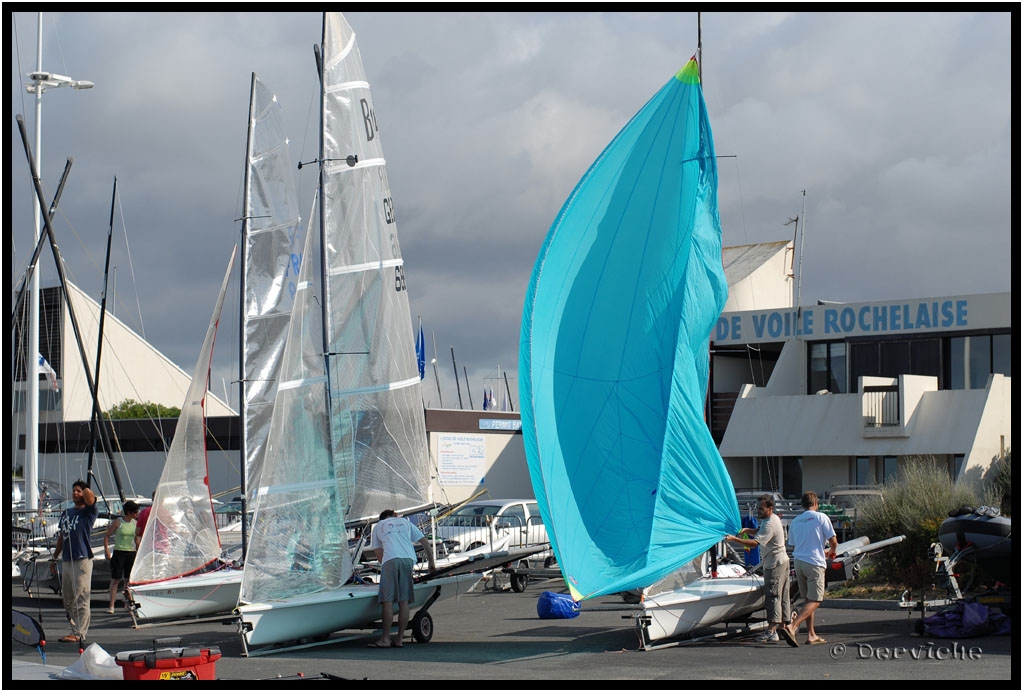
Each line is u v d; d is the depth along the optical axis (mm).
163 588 17234
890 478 21328
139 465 47688
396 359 19203
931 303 37438
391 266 19391
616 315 14312
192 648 11234
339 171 18922
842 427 35688
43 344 53625
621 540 13930
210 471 45750
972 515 15383
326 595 14781
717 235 14781
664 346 14266
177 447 18016
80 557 14711
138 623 17281
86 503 14898
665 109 14727
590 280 14375
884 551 18922
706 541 14148
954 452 33219
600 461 14047
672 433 14000
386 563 14625
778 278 47625
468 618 17953
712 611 14438
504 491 44281
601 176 14547
